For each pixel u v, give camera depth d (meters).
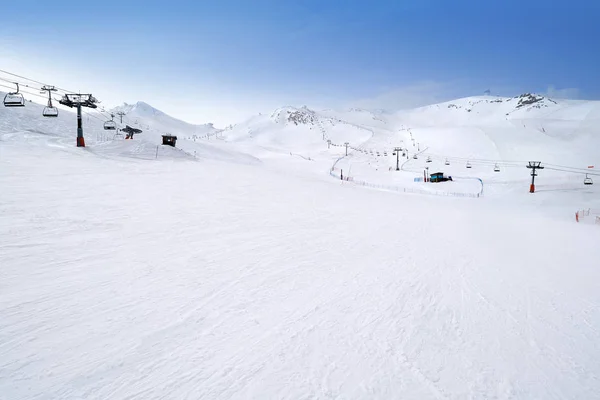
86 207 11.88
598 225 24.66
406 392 3.74
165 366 3.88
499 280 8.27
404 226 15.53
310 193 25.08
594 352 4.98
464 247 11.99
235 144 179.00
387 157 117.12
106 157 29.41
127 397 3.37
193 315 5.16
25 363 3.72
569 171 69.62
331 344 4.62
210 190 20.16
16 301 5.06
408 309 6.04
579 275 9.29
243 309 5.50
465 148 107.81
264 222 13.12
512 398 3.78
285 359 4.18
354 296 6.44
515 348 4.95
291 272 7.53
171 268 7.09
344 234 12.39
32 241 7.77
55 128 44.53
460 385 3.94
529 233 17.06
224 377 3.76
